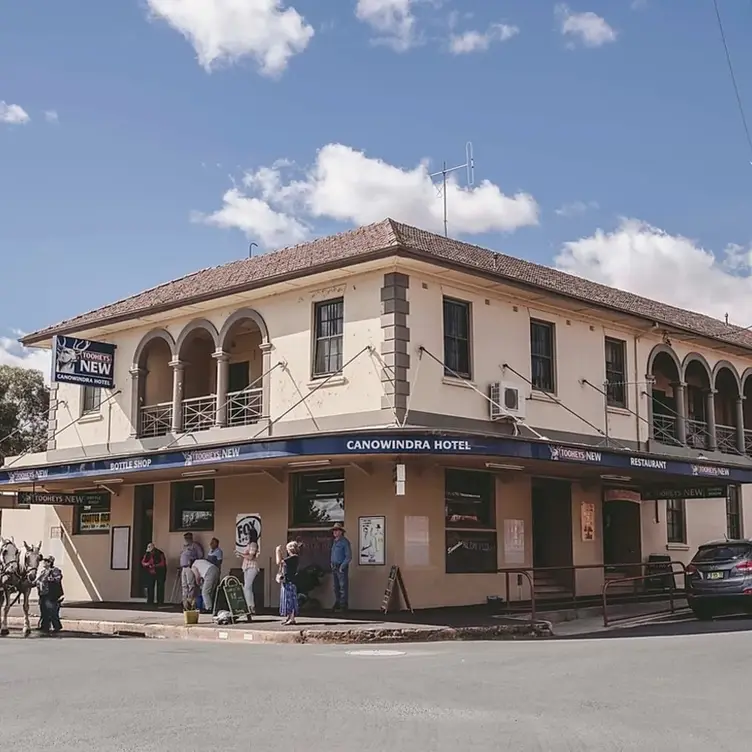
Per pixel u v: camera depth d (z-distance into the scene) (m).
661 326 27.34
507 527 23.80
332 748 7.89
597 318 26.22
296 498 23.17
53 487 28.72
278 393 22.83
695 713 9.48
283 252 26.31
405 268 21.12
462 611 21.22
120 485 27.69
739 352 31.23
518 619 19.69
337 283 22.02
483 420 22.36
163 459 22.16
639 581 27.42
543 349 24.70
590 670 12.62
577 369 25.44
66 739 8.36
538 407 23.88
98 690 11.21
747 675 12.09
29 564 20.61
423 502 21.88
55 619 20.59
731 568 21.08
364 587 21.42
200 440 24.27
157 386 27.33
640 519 28.23
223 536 24.56
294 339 22.70
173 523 26.00
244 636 18.20
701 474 24.75
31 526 30.53
